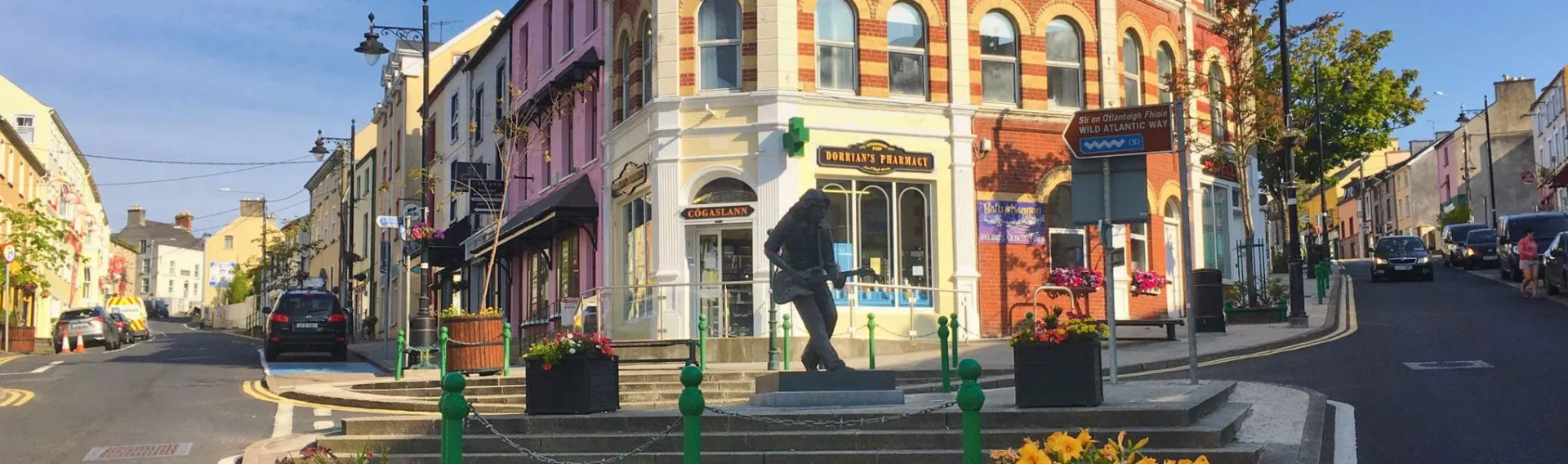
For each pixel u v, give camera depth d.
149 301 113.44
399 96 46.06
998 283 23.36
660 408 15.16
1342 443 10.88
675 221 22.62
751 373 17.55
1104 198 13.62
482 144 35.53
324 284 48.81
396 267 46.03
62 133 56.31
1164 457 9.84
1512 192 74.38
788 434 10.87
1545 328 20.02
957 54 23.53
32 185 49.41
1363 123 49.19
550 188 29.39
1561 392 13.07
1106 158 13.66
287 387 19.03
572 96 27.78
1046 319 11.08
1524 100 75.25
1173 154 26.05
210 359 28.59
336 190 60.72
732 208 22.27
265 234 71.25
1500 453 10.30
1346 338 20.38
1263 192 47.41
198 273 130.75
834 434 10.78
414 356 24.02
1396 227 92.06
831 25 23.17
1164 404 10.84
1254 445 10.18
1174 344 20.16
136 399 17.70
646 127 23.44
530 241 30.19
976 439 7.71
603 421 11.73
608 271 25.19
